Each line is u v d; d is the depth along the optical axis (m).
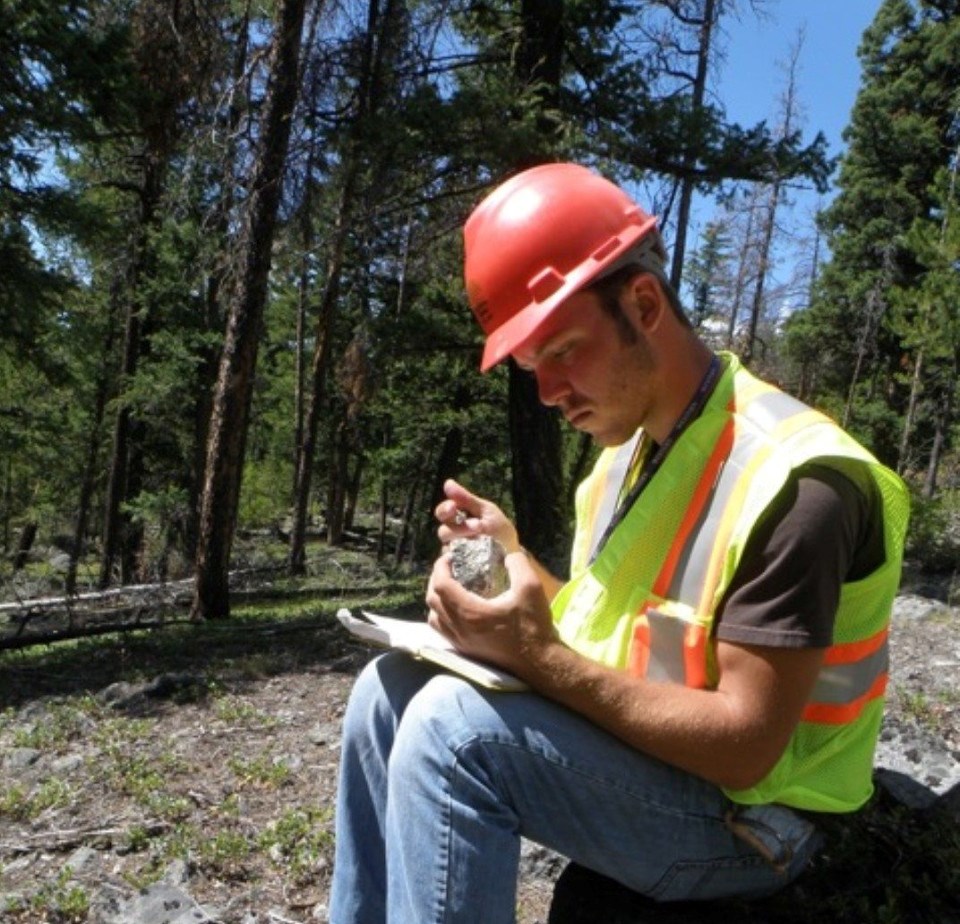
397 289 20.69
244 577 21.75
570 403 1.90
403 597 13.27
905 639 6.31
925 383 27.52
